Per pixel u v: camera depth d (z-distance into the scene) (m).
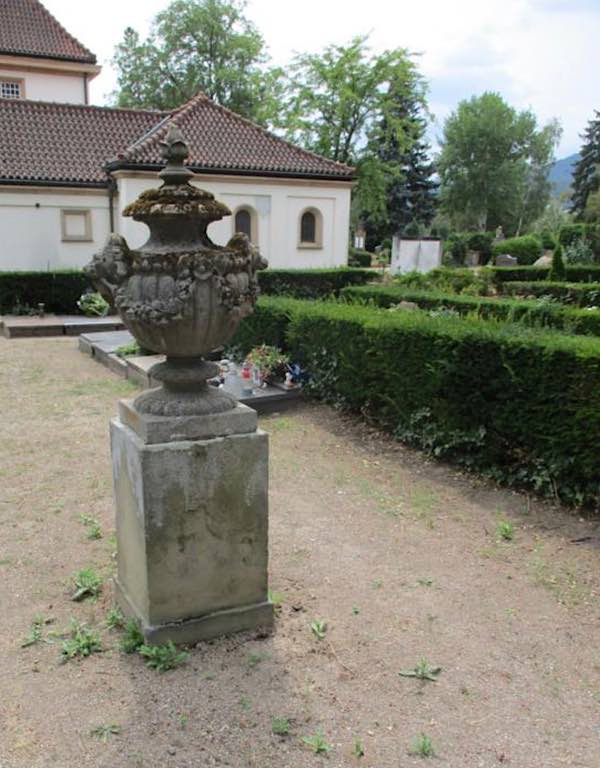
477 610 3.81
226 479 3.30
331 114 37.06
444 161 70.50
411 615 3.74
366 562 4.39
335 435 7.45
